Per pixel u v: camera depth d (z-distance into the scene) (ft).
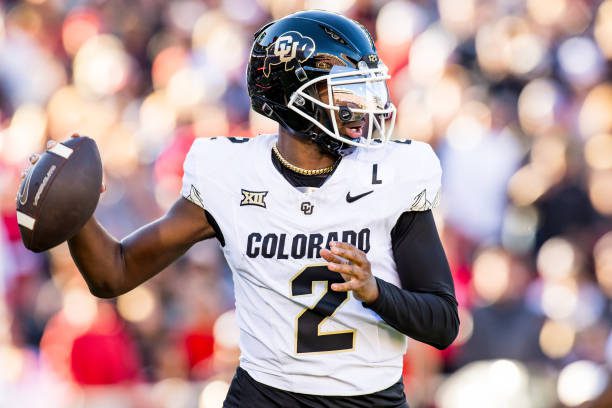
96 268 33.83
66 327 62.08
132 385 61.52
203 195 33.47
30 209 31.99
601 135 91.76
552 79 97.76
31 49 97.91
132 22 103.30
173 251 34.30
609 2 102.22
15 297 71.67
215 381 62.39
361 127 33.17
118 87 94.84
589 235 82.64
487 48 98.63
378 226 32.81
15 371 63.21
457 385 62.95
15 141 85.20
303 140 33.01
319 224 32.55
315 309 32.60
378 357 33.24
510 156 86.28
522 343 67.87
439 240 33.60
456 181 83.97
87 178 32.32
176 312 65.57
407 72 96.99
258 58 33.68
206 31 100.73
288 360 32.83
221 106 91.50
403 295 31.78
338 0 105.40
